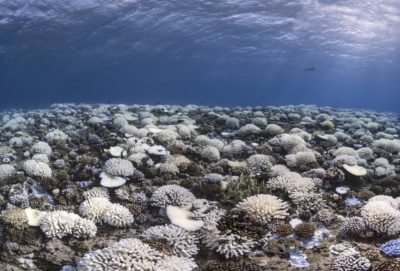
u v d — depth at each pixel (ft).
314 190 25.73
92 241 20.84
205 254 19.38
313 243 20.24
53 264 19.52
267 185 25.72
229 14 110.73
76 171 28.60
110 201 25.14
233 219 20.84
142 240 19.53
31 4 97.60
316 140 37.63
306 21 112.78
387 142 36.94
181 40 152.35
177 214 22.12
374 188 26.86
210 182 26.07
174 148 33.09
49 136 36.73
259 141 37.35
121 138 35.53
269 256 19.20
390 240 18.81
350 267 17.21
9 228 21.54
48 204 24.58
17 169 29.19
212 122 44.86
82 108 55.21
